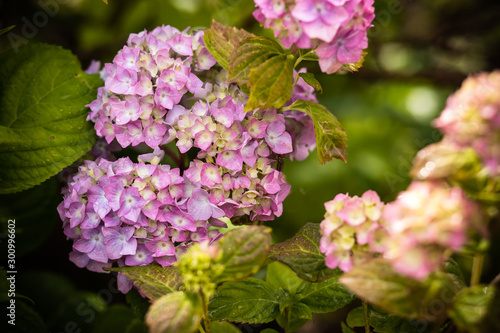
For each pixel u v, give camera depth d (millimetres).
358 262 588
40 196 785
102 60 953
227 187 655
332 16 602
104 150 726
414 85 1097
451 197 542
